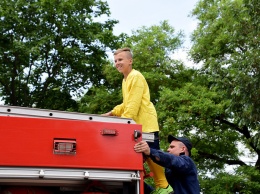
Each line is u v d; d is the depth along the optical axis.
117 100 20.91
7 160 4.12
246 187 17.84
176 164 4.95
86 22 23.77
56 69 23.72
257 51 12.62
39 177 4.18
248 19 14.06
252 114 12.62
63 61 23.67
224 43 18.94
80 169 4.33
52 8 22.30
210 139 19.70
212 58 18.52
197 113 18.41
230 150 20.08
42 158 4.22
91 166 4.35
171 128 17.66
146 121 5.41
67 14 22.86
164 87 18.78
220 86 14.58
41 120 4.30
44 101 24.28
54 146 4.28
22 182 4.28
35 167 4.20
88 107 21.86
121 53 5.65
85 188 4.50
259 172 18.44
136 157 4.53
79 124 4.41
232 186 17.55
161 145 17.00
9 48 21.78
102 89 22.14
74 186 4.55
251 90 12.40
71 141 4.34
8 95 23.42
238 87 12.59
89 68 24.22
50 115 4.49
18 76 23.28
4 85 23.19
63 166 4.27
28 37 22.20
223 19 19.55
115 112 5.70
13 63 22.55
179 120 18.03
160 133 17.67
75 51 22.97
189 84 18.83
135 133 4.57
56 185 4.47
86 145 4.39
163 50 21.02
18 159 4.15
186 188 5.17
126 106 5.43
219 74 15.88
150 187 5.44
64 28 22.78
